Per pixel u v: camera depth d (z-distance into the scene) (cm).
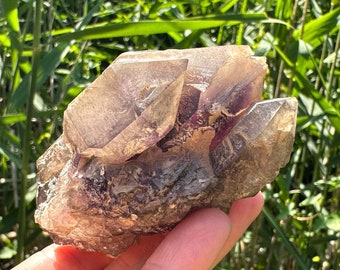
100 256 15
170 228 13
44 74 20
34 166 25
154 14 24
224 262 24
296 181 28
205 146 13
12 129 26
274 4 28
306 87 22
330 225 21
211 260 12
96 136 13
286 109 14
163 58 13
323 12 29
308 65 24
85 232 13
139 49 26
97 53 28
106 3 31
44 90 25
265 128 14
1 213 27
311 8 28
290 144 14
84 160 13
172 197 13
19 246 21
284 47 24
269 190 23
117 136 12
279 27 24
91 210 13
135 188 13
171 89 12
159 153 13
